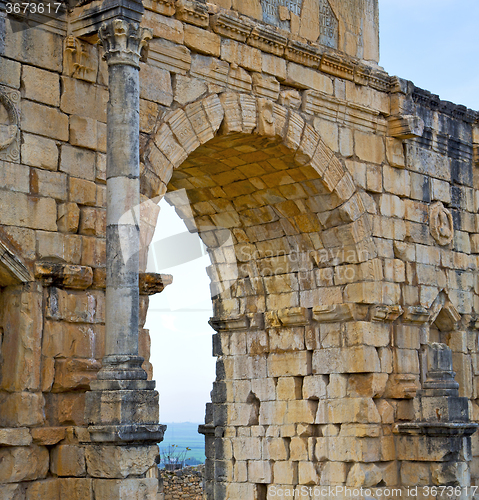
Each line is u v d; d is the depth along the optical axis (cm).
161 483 1552
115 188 1559
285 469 2314
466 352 2530
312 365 2300
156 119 1789
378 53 2388
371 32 2381
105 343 1518
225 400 2467
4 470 1484
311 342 2302
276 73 2073
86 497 1466
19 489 1491
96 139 1678
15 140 1559
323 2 2258
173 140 1809
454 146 2597
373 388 2188
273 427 2355
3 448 1491
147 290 1702
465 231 2602
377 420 2195
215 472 2453
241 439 2417
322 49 2166
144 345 1703
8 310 1570
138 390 1452
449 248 2519
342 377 2231
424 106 2491
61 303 1585
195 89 1881
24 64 1591
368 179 2288
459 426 2167
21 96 1580
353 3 2339
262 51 2047
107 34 1583
